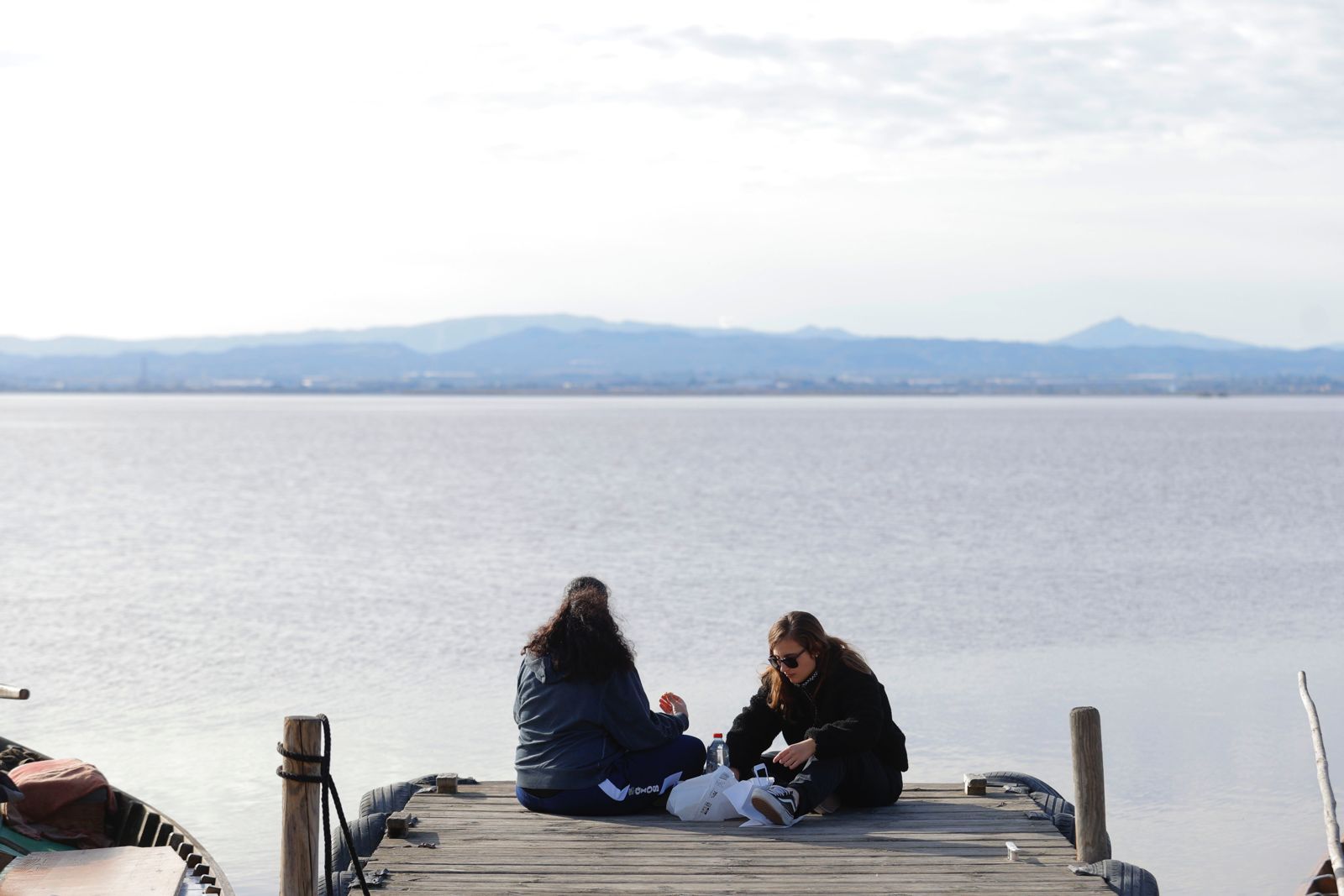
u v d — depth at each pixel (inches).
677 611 946.1
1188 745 583.8
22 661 769.6
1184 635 860.0
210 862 306.3
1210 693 689.0
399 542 1419.8
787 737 351.6
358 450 3779.5
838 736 326.0
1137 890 274.5
